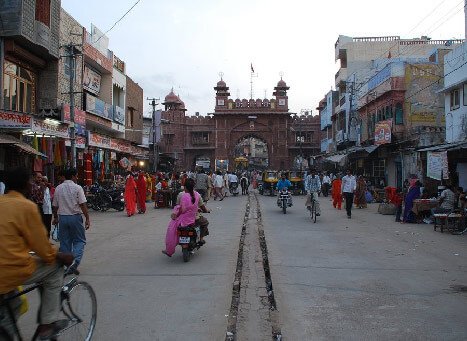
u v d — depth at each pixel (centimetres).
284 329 479
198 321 496
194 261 821
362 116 3419
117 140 2703
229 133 6388
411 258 853
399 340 446
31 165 1614
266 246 988
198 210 884
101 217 1617
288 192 1762
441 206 1287
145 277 697
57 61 1895
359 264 796
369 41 4306
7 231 327
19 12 1559
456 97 2038
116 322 492
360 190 1969
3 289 327
